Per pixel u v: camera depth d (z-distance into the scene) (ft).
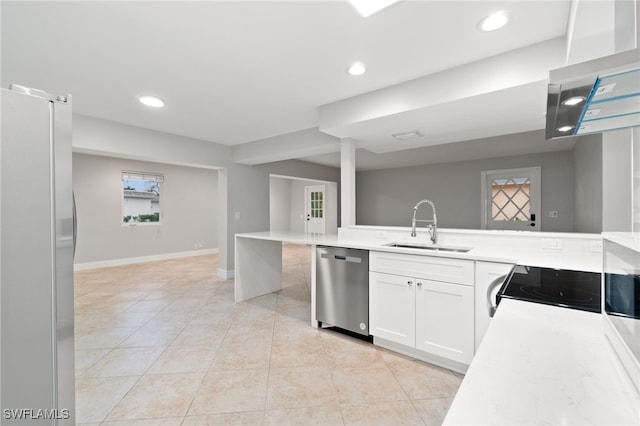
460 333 6.50
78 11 5.21
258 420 5.14
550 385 1.87
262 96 9.07
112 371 6.66
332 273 8.66
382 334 7.66
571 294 3.89
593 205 10.23
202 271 17.39
